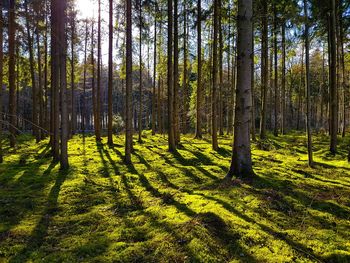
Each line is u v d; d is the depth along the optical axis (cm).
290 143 1922
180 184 875
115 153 1535
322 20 1547
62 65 1114
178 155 1433
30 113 4128
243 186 733
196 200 668
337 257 426
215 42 1517
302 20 1105
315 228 524
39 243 520
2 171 1111
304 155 1497
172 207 645
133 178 965
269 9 1387
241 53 781
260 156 1405
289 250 446
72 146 1844
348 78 3155
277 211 592
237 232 498
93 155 1470
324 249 448
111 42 1819
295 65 3819
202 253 446
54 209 682
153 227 551
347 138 2058
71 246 501
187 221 552
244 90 794
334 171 1032
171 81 1519
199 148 1673
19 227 581
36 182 932
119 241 512
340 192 729
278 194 681
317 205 633
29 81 2673
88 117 6481
